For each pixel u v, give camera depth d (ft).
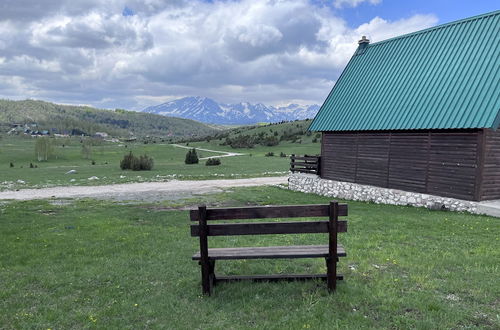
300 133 461.37
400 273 25.50
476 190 54.80
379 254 29.94
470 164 55.57
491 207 51.26
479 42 62.80
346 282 22.99
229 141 452.76
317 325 17.47
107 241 37.81
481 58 60.18
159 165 216.95
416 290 21.89
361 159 75.92
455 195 57.82
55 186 107.34
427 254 30.14
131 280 25.43
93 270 27.66
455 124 55.83
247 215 20.86
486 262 27.76
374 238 36.81
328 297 20.57
